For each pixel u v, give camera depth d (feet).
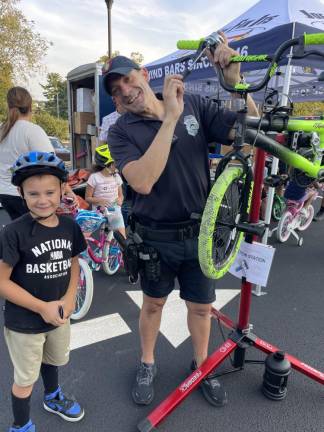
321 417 6.75
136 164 5.06
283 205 18.62
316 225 19.83
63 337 5.93
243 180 5.56
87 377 7.70
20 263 5.19
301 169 5.48
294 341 9.10
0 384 7.32
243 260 6.68
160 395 7.25
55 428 6.45
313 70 18.51
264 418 6.70
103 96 19.35
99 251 12.08
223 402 6.90
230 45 11.92
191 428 6.45
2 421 6.52
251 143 5.23
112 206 11.69
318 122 5.39
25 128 8.84
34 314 5.33
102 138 16.03
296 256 15.08
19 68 61.82
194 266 6.43
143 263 6.21
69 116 24.99
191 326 7.20
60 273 5.54
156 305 6.89
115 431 6.42
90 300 9.51
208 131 6.06
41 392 7.20
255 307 10.74
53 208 5.30
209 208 4.64
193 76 14.55
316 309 10.73
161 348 8.65
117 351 8.56
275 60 4.96
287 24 9.90
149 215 6.03
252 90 5.16
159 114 5.55
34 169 4.95
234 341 7.29
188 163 5.74
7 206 9.61
